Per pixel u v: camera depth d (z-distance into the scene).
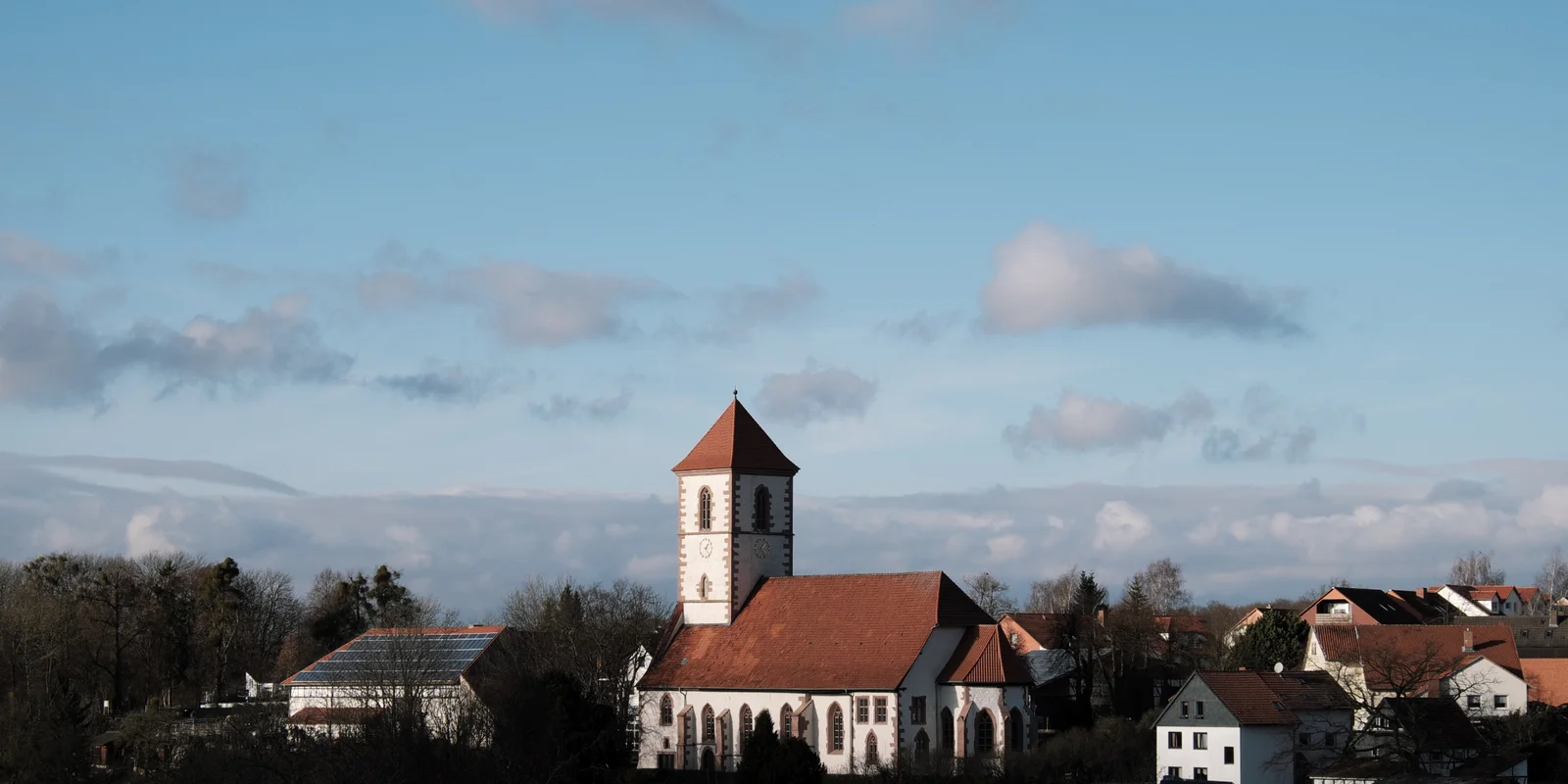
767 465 144.38
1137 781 127.75
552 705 117.56
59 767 123.94
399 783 102.38
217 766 107.75
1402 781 119.94
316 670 148.62
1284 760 126.31
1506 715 140.50
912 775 119.19
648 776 134.75
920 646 128.25
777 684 132.50
